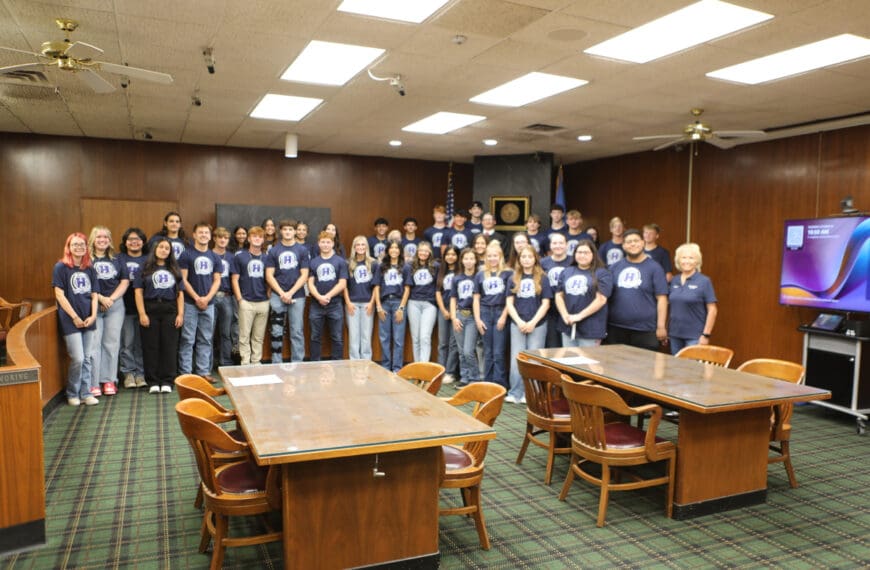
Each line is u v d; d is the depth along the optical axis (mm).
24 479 2922
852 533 3221
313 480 2447
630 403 4199
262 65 4906
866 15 3641
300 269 6793
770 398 3143
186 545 2977
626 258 5289
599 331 5121
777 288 7199
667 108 6141
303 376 3539
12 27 4012
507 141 8180
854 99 5602
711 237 8000
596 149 8750
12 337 3955
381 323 6754
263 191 9289
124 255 6047
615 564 2863
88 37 4215
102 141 8422
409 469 2607
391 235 7809
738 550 3014
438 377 3557
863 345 5211
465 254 6102
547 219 9078
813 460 4391
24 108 6512
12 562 2807
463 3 3609
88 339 5465
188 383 3234
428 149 9008
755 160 7434
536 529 3207
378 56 4652
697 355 4457
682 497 3318
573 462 3551
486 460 4238
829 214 6648
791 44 4188
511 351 5762
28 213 8125
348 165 9727
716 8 3615
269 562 2828
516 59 4660
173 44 4367
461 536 3119
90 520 3234
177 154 8812
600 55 4531
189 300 6207
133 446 4375
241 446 2514
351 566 2529
